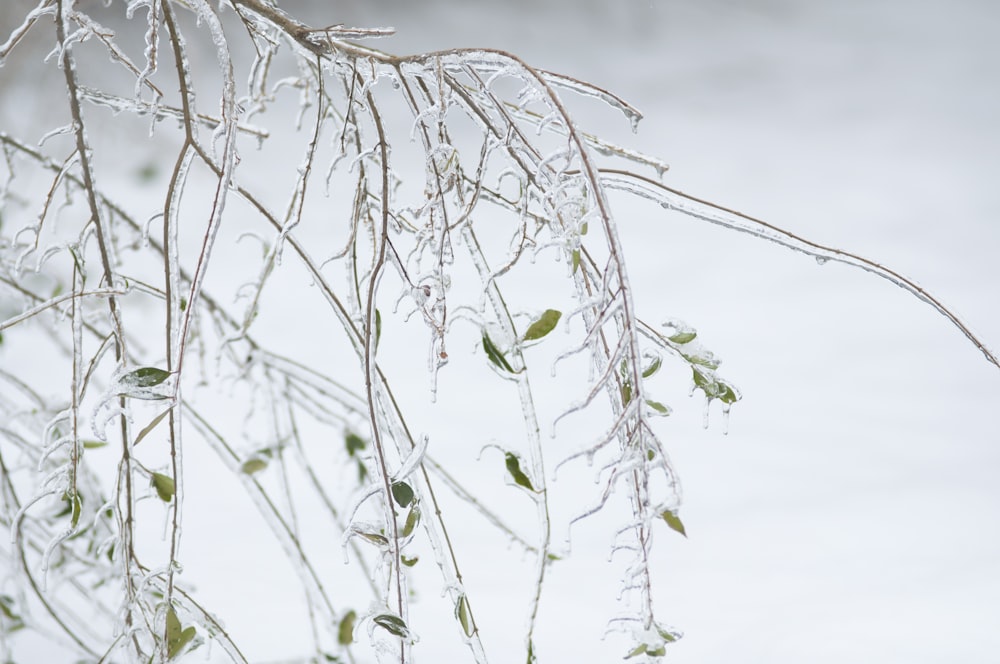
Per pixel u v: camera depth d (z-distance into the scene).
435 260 2.29
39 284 2.75
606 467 2.21
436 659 2.78
